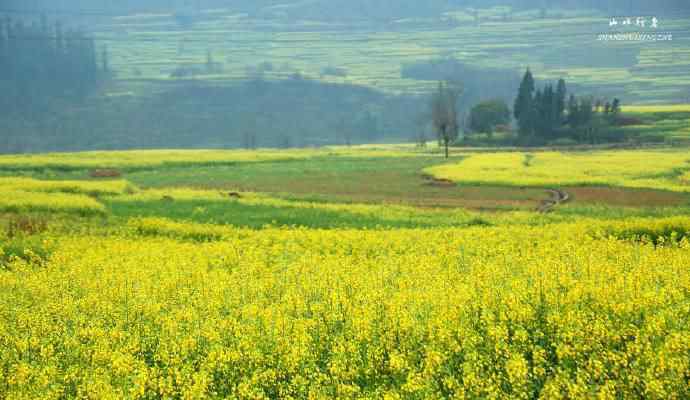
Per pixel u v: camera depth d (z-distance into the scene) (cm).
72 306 2242
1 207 5172
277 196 7394
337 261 3073
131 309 2203
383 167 12012
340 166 12362
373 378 1719
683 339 1638
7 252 3566
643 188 7962
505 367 1644
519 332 1775
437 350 1734
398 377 1703
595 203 6662
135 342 1891
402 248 3566
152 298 2320
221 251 3522
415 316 1944
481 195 7531
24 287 2609
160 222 4659
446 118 15388
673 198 6962
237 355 1756
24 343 1897
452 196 7456
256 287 2486
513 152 16625
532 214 5603
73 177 9894
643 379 1555
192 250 3581
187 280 2656
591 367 1631
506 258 2900
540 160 12925
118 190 6981
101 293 2444
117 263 3122
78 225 4659
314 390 1595
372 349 1770
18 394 1622
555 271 2400
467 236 3888
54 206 5291
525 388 1575
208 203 6275
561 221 5200
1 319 2170
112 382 1705
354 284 2423
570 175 9281
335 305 2119
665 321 1803
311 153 16475
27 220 4553
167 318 2041
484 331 1909
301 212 5719
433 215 5738
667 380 1527
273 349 1819
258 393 1599
